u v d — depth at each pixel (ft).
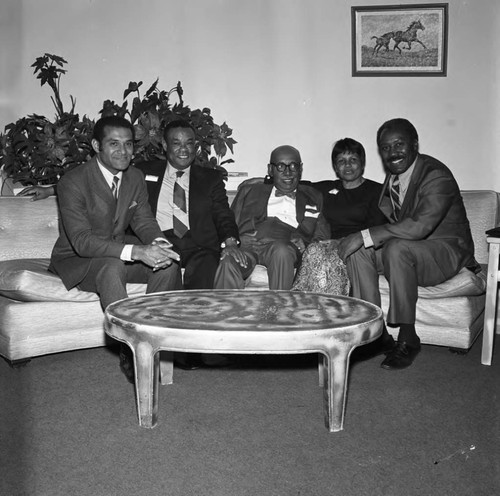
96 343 11.09
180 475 7.04
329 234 12.46
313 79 14.49
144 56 15.17
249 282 11.80
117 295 9.95
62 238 10.87
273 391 9.54
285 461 7.35
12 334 10.46
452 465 7.22
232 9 14.73
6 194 14.11
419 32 13.85
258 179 13.11
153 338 7.75
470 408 8.88
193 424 8.36
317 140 14.61
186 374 10.28
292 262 11.28
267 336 7.49
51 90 15.52
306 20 14.40
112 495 6.61
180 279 10.91
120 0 15.15
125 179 10.87
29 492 6.64
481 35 13.60
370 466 7.22
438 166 11.35
